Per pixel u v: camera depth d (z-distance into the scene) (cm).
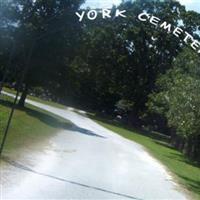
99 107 8631
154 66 7388
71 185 1479
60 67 4366
